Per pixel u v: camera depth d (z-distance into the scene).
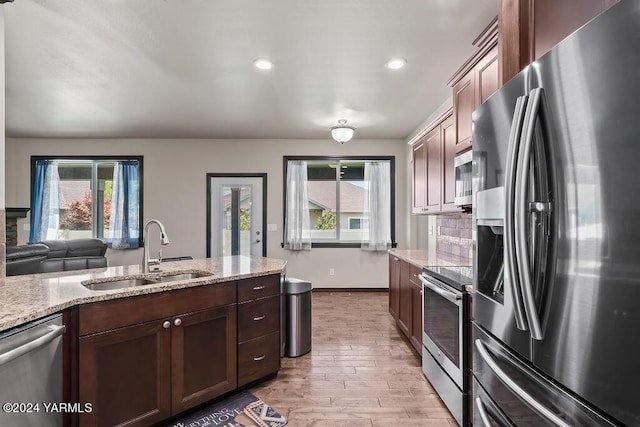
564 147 0.87
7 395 1.28
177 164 5.82
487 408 1.33
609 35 0.75
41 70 3.10
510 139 1.01
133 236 5.73
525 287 0.95
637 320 0.69
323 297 5.41
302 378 2.71
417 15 2.26
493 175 1.25
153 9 2.19
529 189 0.98
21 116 4.52
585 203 0.81
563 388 0.90
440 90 3.58
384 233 5.71
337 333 3.76
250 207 5.86
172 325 2.01
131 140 5.79
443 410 2.27
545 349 0.95
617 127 0.73
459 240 3.54
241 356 2.40
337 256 5.84
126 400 1.81
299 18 2.29
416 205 4.02
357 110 4.27
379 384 2.62
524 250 0.95
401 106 4.11
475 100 2.38
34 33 2.47
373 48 2.70
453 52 2.77
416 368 2.90
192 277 2.60
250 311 2.46
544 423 0.97
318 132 5.40
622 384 0.72
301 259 5.84
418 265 2.91
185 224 5.82
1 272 2.02
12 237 5.64
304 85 3.45
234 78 3.28
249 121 4.79
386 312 4.58
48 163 5.76
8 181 5.70
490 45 2.13
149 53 2.78
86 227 5.86
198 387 2.14
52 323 1.52
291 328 3.11
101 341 1.72
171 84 3.43
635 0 0.69
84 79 3.30
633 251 0.69
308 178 5.97
